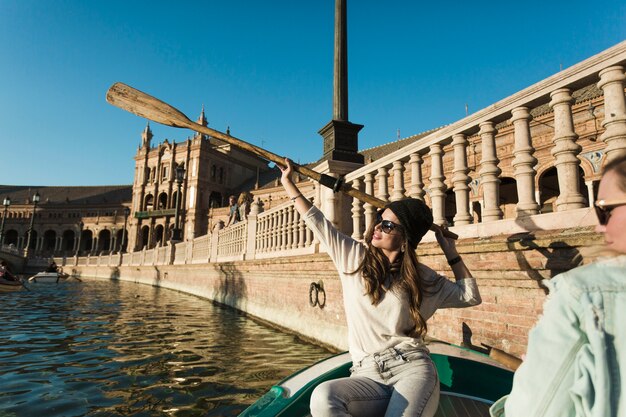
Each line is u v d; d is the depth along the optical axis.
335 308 6.16
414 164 4.75
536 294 3.06
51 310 11.70
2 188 91.12
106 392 4.25
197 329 8.30
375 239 1.95
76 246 75.94
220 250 14.30
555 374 0.81
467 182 4.13
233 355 5.95
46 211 77.88
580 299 0.82
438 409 2.19
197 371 5.09
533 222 3.26
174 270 21.14
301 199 2.18
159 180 61.53
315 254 6.60
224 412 3.71
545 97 3.33
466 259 3.73
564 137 3.13
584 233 2.66
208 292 15.08
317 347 6.45
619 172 0.87
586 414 0.75
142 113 3.02
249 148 2.54
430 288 1.94
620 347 0.75
